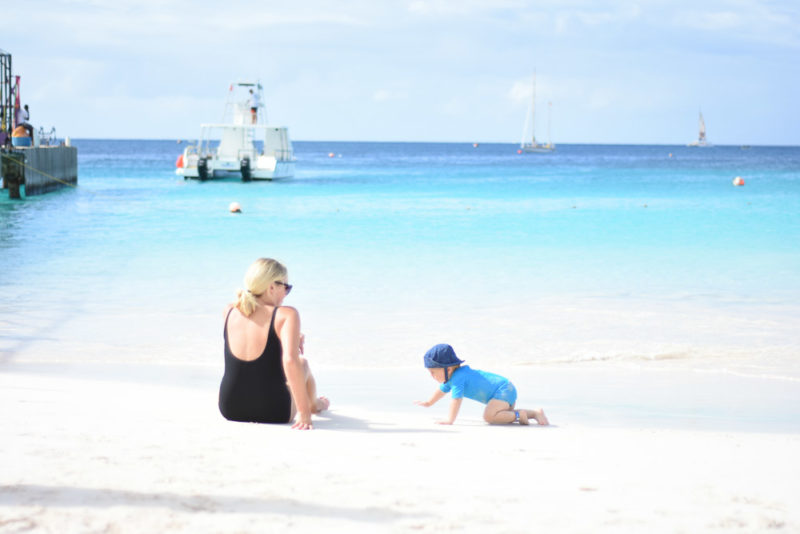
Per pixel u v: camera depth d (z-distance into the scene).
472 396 5.71
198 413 5.23
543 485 3.38
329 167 87.12
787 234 22.17
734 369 8.24
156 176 56.91
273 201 35.62
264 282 4.82
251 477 3.29
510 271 15.14
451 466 3.75
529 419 5.93
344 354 8.84
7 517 2.58
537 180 57.47
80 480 3.10
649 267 15.72
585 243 19.92
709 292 12.91
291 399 4.91
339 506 2.89
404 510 2.88
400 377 7.81
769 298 12.39
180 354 8.57
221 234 21.88
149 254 17.34
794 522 2.89
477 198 38.19
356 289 13.05
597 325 10.41
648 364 8.50
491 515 2.85
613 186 49.41
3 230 22.47
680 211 30.38
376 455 3.96
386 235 21.80
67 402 5.55
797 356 8.80
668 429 5.62
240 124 49.19
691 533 2.72
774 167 88.31
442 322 10.53
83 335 9.40
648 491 3.33
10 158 33.38
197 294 12.36
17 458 3.46
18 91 37.25
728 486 3.47
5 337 9.16
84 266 15.29
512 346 9.26
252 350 4.79
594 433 5.19
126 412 5.14
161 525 2.57
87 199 35.41
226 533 2.52
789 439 5.14
